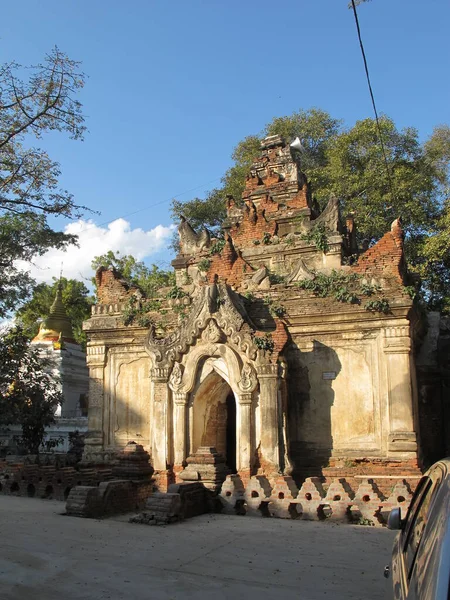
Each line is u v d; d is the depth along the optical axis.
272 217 22.88
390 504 12.60
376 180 32.28
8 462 19.02
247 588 8.13
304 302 17.58
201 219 41.34
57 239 18.75
